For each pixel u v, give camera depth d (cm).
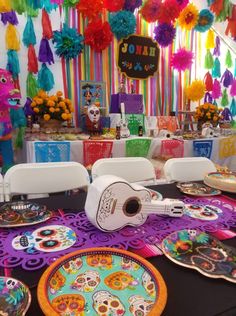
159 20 262
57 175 119
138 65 273
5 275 51
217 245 63
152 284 48
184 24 272
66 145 203
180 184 114
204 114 279
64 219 78
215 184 109
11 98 196
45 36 229
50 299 45
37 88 235
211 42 298
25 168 114
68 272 52
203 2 279
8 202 90
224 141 261
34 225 73
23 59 229
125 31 252
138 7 253
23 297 44
